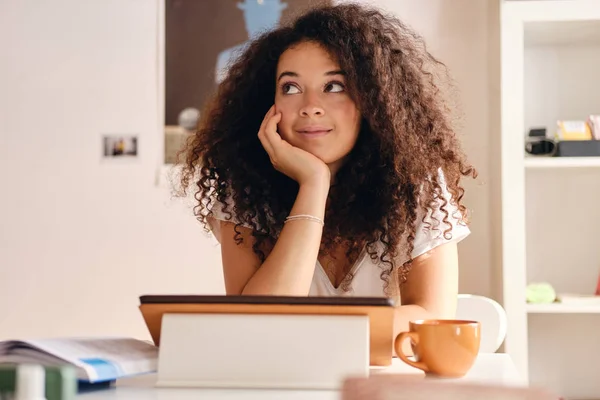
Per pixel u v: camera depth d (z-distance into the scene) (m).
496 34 2.49
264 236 1.45
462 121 2.62
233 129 1.52
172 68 2.76
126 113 2.79
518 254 2.37
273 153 1.36
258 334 0.86
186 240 2.74
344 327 0.85
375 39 1.44
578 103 2.64
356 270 1.42
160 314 0.89
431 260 1.38
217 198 1.52
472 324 0.91
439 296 1.36
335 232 1.43
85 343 0.91
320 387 0.84
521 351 2.35
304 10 1.56
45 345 0.85
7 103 2.83
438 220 1.40
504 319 1.57
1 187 2.82
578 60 2.64
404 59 1.52
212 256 2.73
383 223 1.41
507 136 2.39
